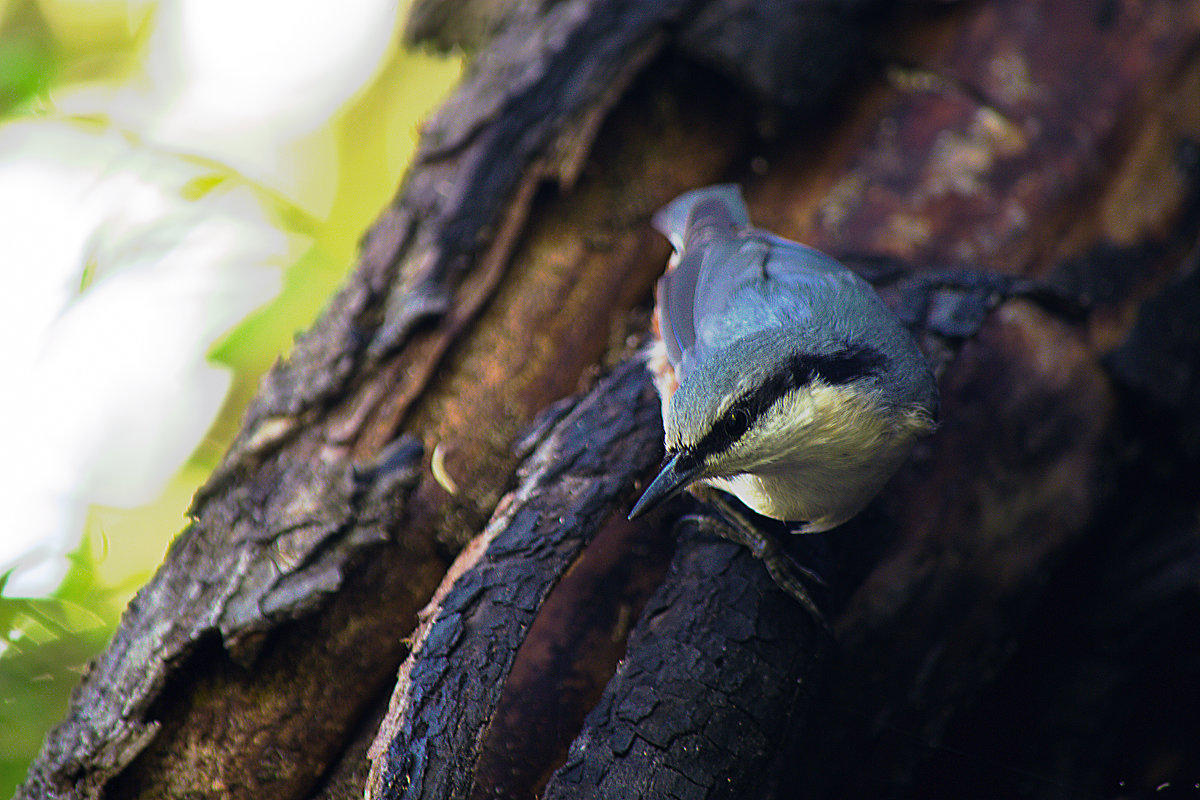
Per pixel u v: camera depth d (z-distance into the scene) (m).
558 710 5.09
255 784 5.00
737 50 6.83
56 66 8.35
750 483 5.18
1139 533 6.74
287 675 5.11
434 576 5.41
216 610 5.00
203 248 7.81
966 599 5.87
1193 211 6.85
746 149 7.25
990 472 6.02
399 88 11.12
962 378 6.14
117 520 7.45
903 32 7.41
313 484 5.48
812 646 4.92
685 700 4.51
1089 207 6.79
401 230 6.52
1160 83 7.09
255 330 7.91
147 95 9.57
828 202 6.98
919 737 5.73
